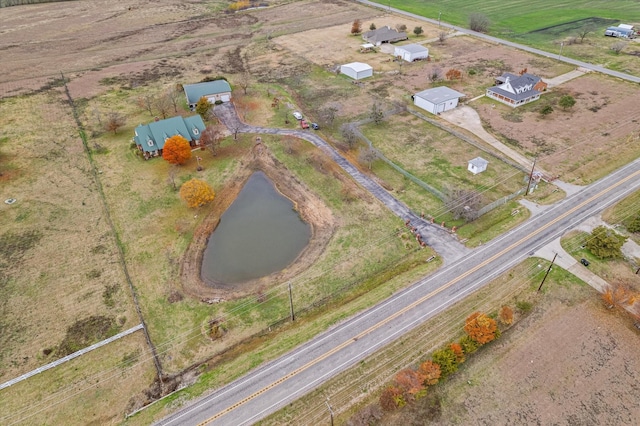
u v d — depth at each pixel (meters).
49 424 38.19
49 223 60.28
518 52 114.44
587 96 90.38
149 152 73.44
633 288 48.31
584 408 37.59
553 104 88.00
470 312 45.91
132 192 66.19
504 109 87.06
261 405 38.50
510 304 46.78
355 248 55.75
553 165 69.31
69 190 66.56
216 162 72.94
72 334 45.81
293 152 74.81
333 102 92.31
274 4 165.88
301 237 59.06
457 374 40.38
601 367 40.78
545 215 58.97
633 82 95.06
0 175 69.31
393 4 161.62
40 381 41.56
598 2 157.00
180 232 59.19
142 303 49.25
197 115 78.62
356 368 41.03
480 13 147.50
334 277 51.97
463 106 88.81
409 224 58.59
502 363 41.16
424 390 38.03
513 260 52.06
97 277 52.34
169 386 41.09
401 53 112.31
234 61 114.44
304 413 37.75
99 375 42.03
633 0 157.50
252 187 68.69
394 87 97.94
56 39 131.00
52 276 52.34
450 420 36.94
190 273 53.34
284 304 48.91
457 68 106.12
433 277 50.28
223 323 46.88
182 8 161.88
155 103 90.69
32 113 87.69
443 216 60.03
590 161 70.00
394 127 82.31
